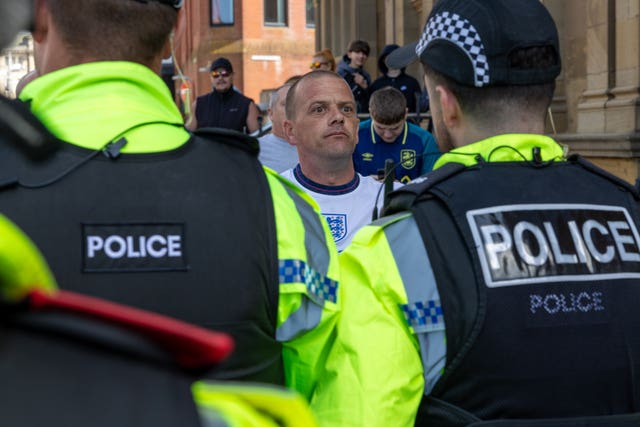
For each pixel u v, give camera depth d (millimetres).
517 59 1877
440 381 1750
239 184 1600
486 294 1730
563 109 9906
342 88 4012
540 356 1729
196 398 720
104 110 1555
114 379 640
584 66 9562
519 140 1896
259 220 1592
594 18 9164
